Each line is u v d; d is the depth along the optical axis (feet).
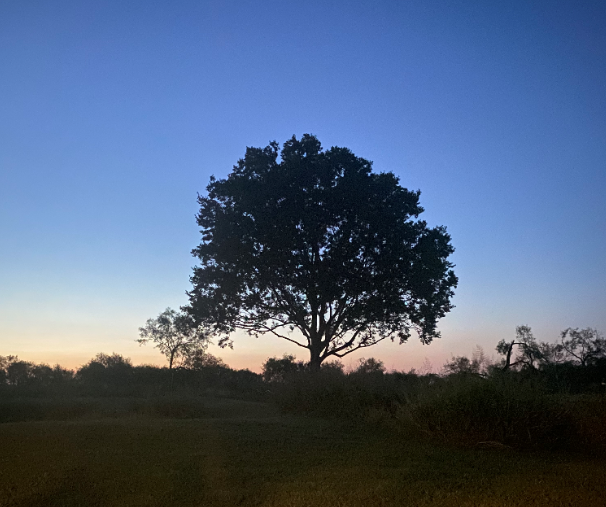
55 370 112.98
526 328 77.77
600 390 55.11
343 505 22.86
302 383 64.13
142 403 65.98
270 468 28.78
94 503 24.21
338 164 100.48
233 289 100.53
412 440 39.24
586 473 27.35
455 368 49.24
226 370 130.21
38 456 30.89
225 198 104.12
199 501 24.27
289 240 95.81
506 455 33.58
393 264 98.63
